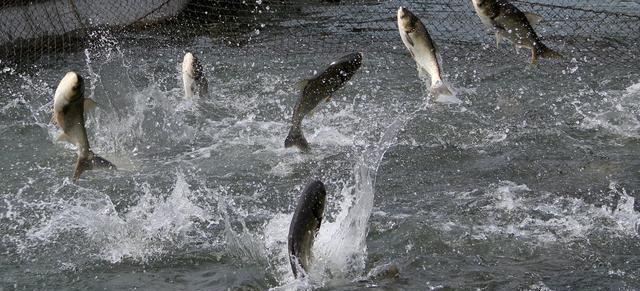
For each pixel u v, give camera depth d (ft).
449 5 63.10
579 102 43.42
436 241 28.22
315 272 25.88
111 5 61.82
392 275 26.05
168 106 43.93
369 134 39.81
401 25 35.47
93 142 39.50
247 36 60.54
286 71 51.75
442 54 52.90
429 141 38.47
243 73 51.34
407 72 49.75
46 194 33.58
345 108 43.45
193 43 59.16
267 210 31.53
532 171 34.63
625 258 26.99
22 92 48.65
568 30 57.47
